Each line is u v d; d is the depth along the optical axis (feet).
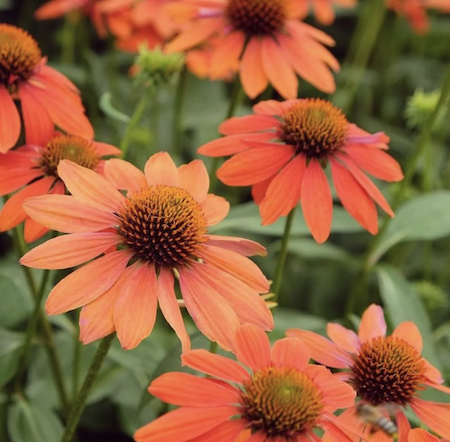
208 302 1.62
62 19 3.55
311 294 2.64
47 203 1.62
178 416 1.51
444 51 3.76
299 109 1.91
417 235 2.28
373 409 1.65
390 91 3.45
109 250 1.66
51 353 2.03
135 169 1.73
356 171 1.88
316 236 1.80
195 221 1.67
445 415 1.70
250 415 1.55
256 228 2.13
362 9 3.58
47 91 1.91
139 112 2.11
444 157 3.19
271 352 1.62
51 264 1.58
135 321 1.56
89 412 2.22
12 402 1.98
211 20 2.17
